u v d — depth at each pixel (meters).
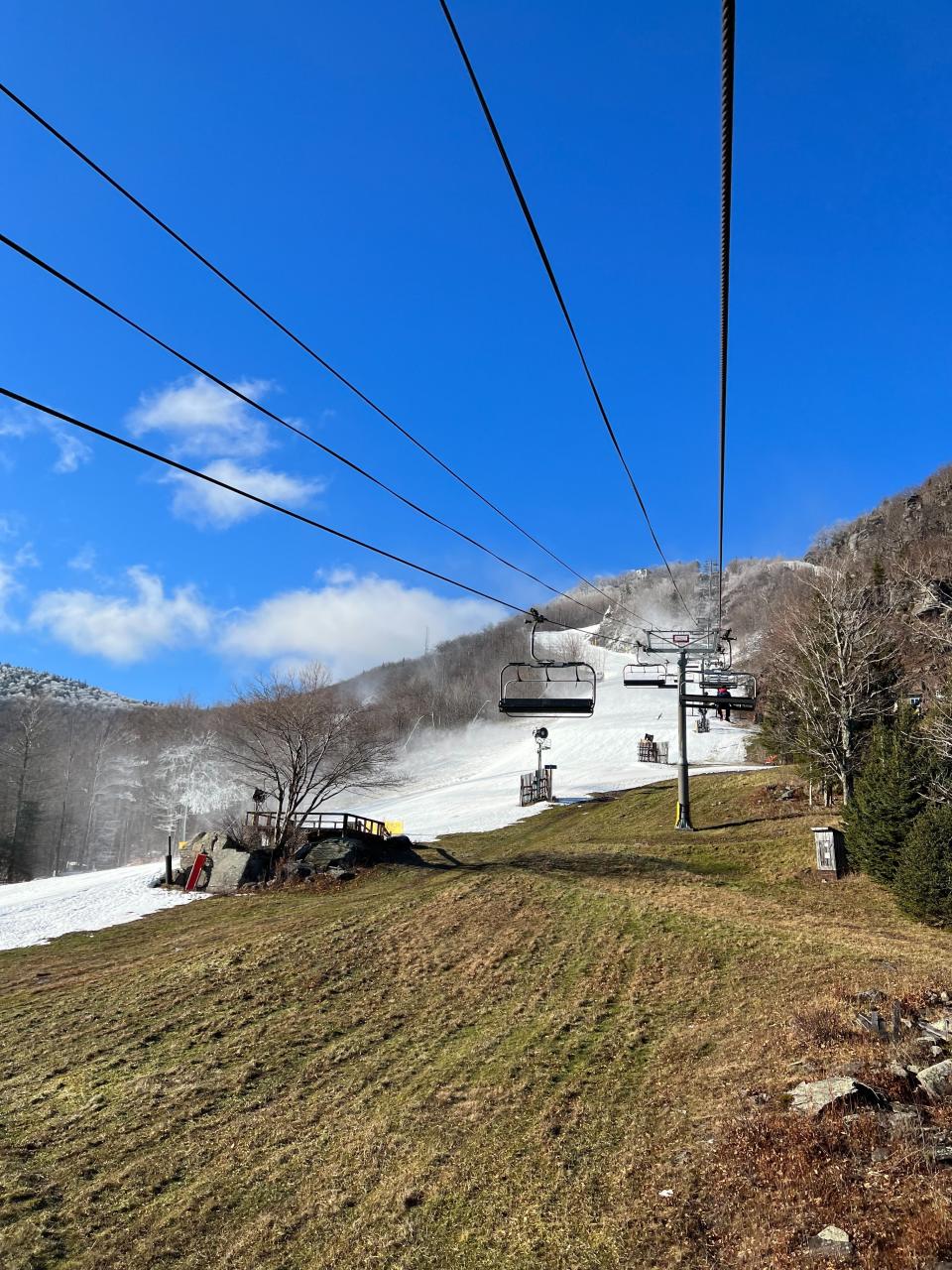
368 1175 12.33
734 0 3.56
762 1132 10.51
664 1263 8.75
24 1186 12.88
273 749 49.56
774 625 60.44
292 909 31.19
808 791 38.97
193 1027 19.33
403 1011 19.34
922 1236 7.57
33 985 23.92
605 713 97.81
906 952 18.77
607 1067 14.89
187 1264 10.75
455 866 36.78
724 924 22.23
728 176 5.10
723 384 8.33
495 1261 9.69
